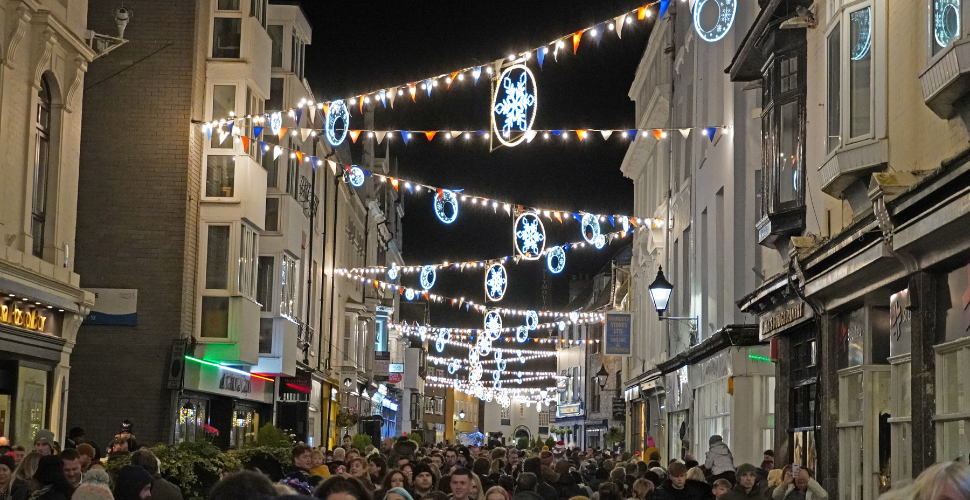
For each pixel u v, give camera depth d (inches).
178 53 932.0
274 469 582.9
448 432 3924.7
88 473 359.3
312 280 1391.5
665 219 1325.0
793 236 676.7
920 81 447.5
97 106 930.1
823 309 622.8
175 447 514.3
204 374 968.9
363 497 225.6
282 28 1198.3
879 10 518.0
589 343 2770.7
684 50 1200.2
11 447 557.6
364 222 1998.0
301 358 1307.8
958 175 382.3
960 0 408.5
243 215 957.8
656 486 614.5
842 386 607.8
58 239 703.7
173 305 920.9
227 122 868.6
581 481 693.3
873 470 553.6
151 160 928.3
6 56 628.7
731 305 915.4
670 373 1286.9
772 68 708.7
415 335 3085.6
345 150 1665.8
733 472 602.2
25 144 659.4
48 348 690.2
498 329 1504.7
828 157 551.5
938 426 450.3
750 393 870.4
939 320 455.2
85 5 740.0
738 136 901.8
